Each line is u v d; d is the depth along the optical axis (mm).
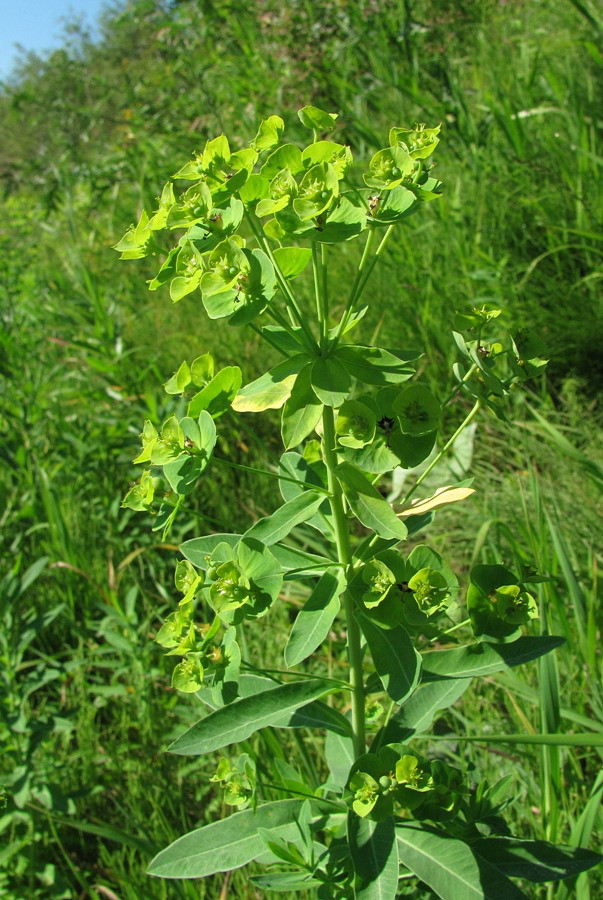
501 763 377
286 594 506
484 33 926
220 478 613
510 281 657
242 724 252
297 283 712
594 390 616
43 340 802
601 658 398
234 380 242
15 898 360
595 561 428
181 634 251
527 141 761
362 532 537
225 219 241
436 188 247
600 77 806
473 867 242
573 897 308
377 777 237
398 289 660
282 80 897
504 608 238
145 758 424
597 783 303
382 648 236
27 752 391
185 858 267
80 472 604
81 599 538
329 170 230
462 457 541
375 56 886
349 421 227
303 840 263
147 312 827
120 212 1080
